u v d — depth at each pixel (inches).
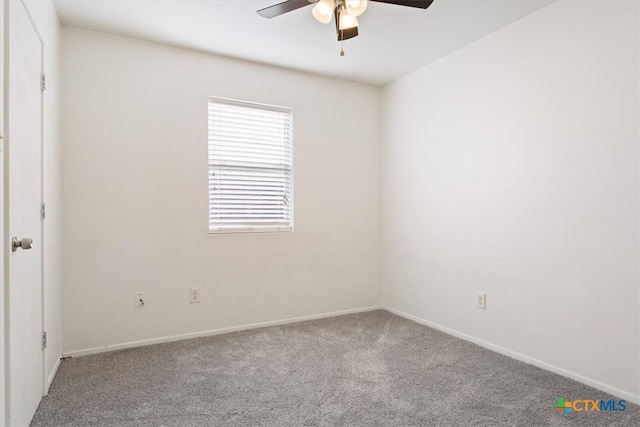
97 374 90.0
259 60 125.8
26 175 65.5
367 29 104.6
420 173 133.2
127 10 94.5
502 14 96.7
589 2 84.0
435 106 126.9
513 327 101.1
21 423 61.8
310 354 103.2
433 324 127.8
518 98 99.8
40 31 75.9
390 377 88.4
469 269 114.3
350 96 146.4
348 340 114.7
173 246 114.9
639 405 75.3
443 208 123.6
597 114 82.7
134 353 103.7
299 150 136.0
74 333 102.2
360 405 75.6
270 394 80.1
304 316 136.9
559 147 90.0
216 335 119.4
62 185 100.6
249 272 127.0
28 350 66.5
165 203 113.7
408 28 104.1
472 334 113.4
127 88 108.9
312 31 105.9
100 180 105.3
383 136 151.2
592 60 83.4
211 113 122.6
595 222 83.0
